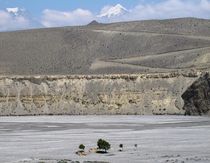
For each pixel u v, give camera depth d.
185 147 100.12
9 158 87.06
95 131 144.38
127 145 105.44
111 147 101.81
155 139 117.62
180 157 84.56
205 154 88.44
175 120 189.62
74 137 126.25
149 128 152.12
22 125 172.00
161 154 89.19
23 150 99.25
